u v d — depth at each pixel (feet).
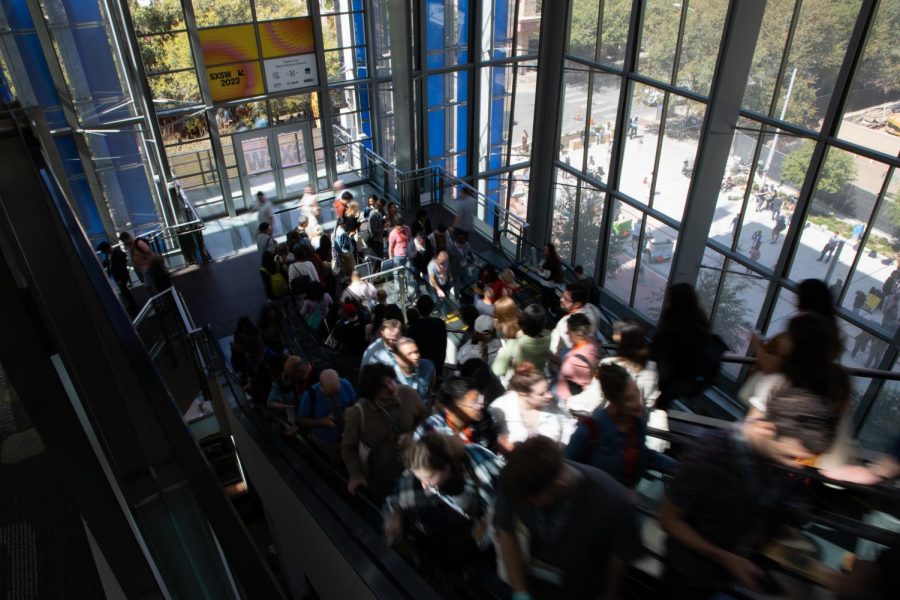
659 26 36.63
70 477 5.82
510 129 55.31
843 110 28.22
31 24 35.70
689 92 35.60
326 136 49.98
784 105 30.60
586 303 18.51
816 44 28.50
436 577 11.69
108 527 6.05
